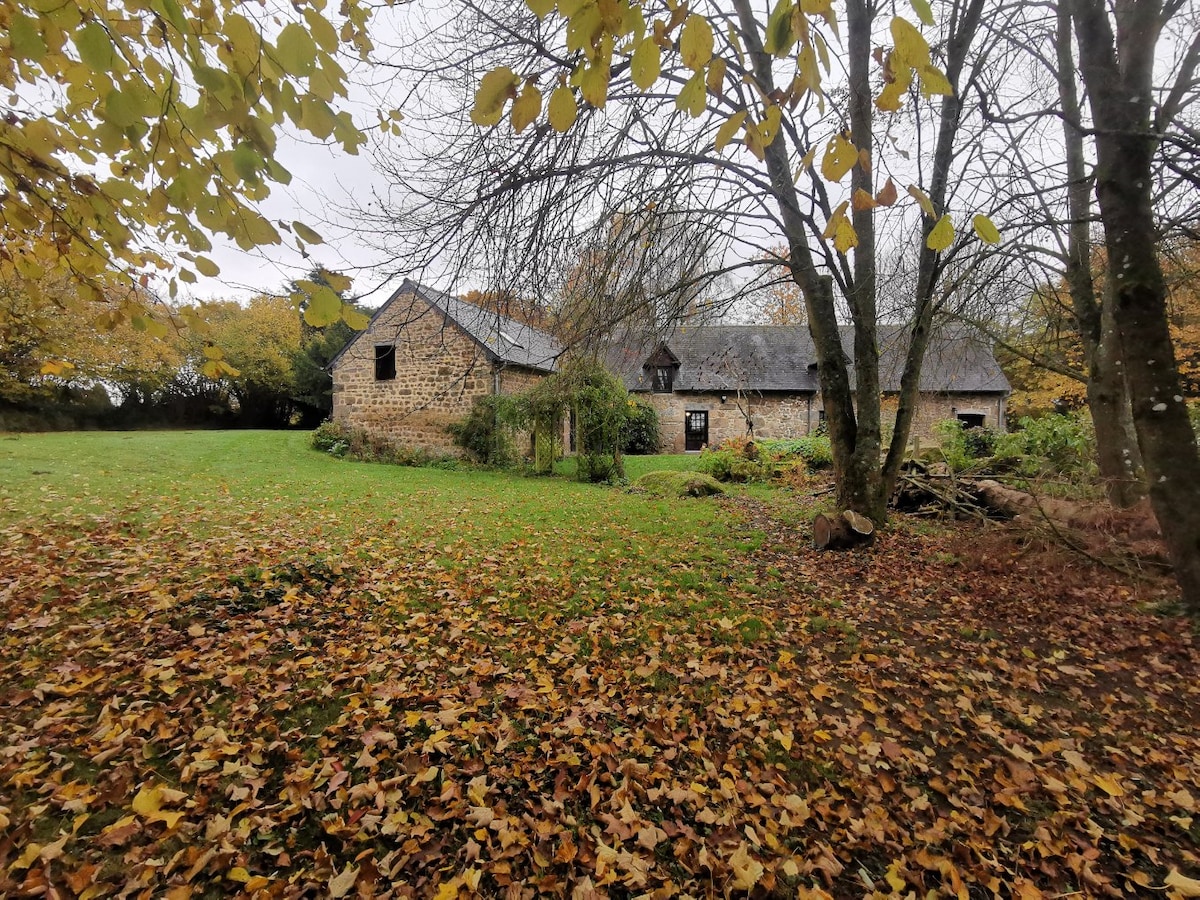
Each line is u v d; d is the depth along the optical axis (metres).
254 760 2.47
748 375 10.48
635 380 20.70
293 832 2.12
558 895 1.92
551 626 4.07
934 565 5.85
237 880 1.89
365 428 16.12
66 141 2.30
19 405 19.95
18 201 2.40
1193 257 6.80
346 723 2.77
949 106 5.82
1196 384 12.12
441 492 10.28
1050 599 4.79
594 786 2.39
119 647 3.33
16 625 3.48
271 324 27.69
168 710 2.79
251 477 10.70
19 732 2.51
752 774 2.51
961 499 8.61
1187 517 4.01
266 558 5.21
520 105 1.42
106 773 2.32
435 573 5.14
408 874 1.97
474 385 14.86
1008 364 18.08
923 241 6.28
